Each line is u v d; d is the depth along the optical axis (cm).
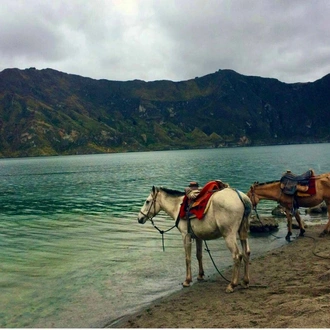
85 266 1302
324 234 1612
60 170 9881
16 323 855
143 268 1262
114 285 1098
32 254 1484
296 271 1111
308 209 2372
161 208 1187
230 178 4844
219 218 959
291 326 639
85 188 4572
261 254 1402
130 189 4238
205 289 1022
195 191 1057
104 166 11325
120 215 2459
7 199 3625
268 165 7606
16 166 14288
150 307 918
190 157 16612
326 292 866
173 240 1688
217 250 1480
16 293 1048
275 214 2273
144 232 1883
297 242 1536
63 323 849
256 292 946
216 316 797
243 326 697
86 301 979
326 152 14712
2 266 1316
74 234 1875
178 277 1155
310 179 1602
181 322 790
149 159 16625
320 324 627
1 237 1823
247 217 977
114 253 1477
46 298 1006
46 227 2094
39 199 3562
